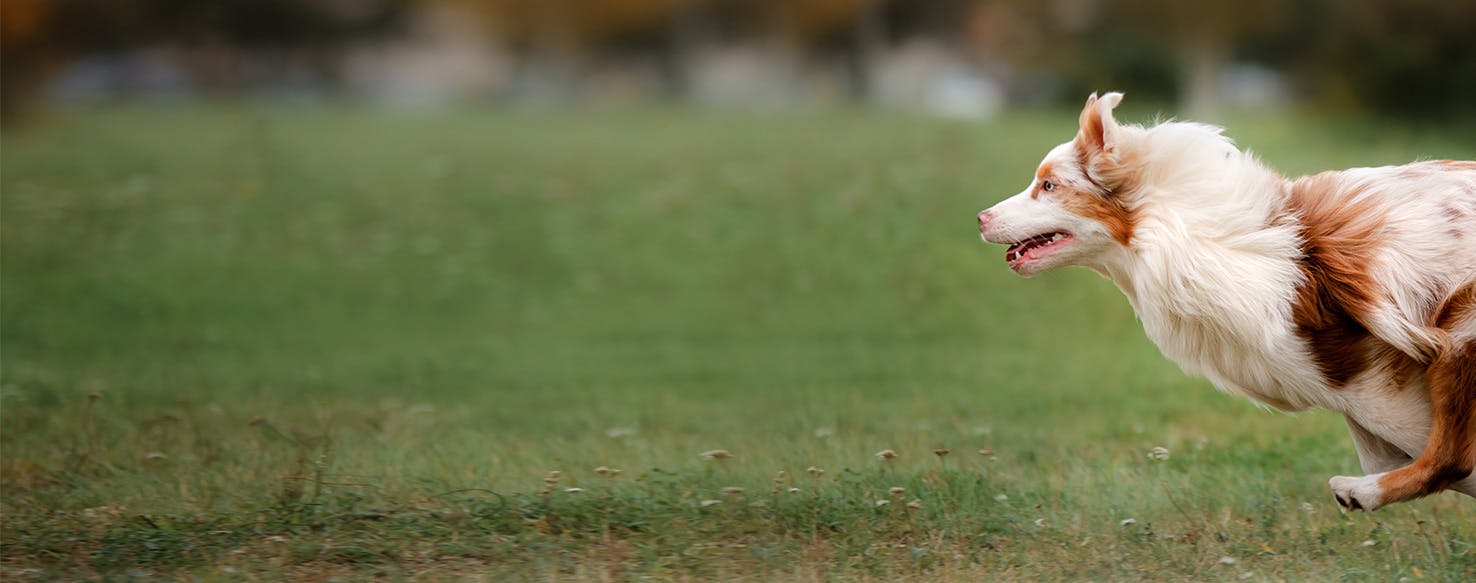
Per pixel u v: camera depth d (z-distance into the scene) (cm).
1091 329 1722
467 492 865
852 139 3356
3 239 2159
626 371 1522
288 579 723
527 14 6844
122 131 3912
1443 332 686
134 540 781
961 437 1098
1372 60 4325
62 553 768
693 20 6806
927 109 5197
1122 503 851
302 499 856
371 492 869
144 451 1021
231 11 6956
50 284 1920
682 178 2773
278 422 1169
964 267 2019
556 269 2103
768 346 1670
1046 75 5612
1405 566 726
